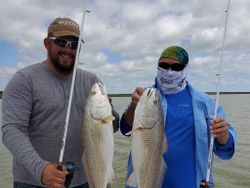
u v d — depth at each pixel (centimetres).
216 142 106
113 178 92
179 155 106
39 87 97
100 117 92
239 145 495
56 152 97
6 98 94
